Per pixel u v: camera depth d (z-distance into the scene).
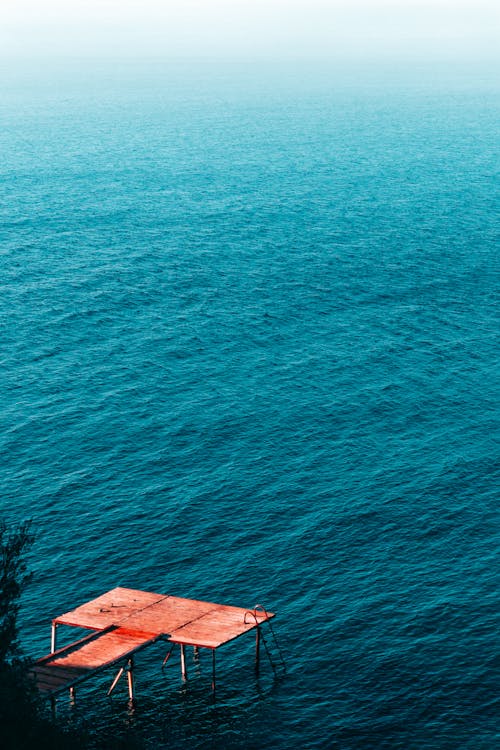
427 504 97.25
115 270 182.00
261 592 84.12
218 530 93.25
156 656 78.94
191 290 170.12
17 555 58.53
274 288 172.25
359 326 152.12
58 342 142.75
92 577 86.19
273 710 71.31
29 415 117.25
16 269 181.38
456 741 67.12
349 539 91.69
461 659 75.25
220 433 113.06
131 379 129.00
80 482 101.88
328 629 79.38
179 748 68.31
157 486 101.25
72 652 70.50
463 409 119.88
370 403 121.44
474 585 84.38
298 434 112.94
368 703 71.38
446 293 170.50
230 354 139.00
